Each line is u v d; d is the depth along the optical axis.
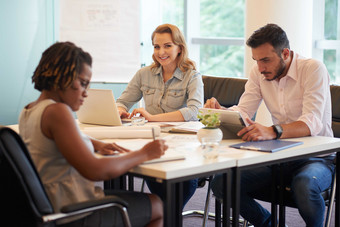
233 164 1.96
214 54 5.89
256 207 2.59
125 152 2.03
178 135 2.54
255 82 2.93
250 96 2.94
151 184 2.91
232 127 2.42
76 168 1.71
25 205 1.59
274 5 4.41
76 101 1.81
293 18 4.41
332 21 4.83
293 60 2.69
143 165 1.83
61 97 1.80
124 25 5.37
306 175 2.36
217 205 2.83
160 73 3.25
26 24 5.31
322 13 4.89
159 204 1.96
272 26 2.57
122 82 5.42
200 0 5.94
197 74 3.21
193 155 2.03
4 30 5.19
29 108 1.83
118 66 5.41
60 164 1.77
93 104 2.77
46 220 1.56
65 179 1.77
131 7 5.37
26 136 1.79
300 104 2.72
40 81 1.79
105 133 2.42
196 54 6.04
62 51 1.77
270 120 4.59
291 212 3.60
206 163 1.88
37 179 1.61
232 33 5.72
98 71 5.39
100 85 5.50
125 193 1.99
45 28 5.42
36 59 5.40
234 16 5.67
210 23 5.89
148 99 3.29
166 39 3.12
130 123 2.85
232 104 3.26
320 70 2.62
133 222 1.87
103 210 1.79
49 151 1.75
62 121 1.70
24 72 5.34
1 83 5.23
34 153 1.76
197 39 5.91
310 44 4.54
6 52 5.22
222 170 1.93
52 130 1.71
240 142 2.36
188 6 5.86
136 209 1.89
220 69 5.88
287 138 2.46
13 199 1.61
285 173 2.53
